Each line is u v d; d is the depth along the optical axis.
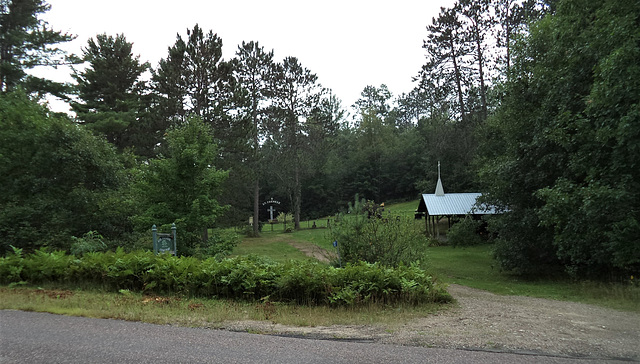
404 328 5.56
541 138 14.03
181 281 7.88
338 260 10.88
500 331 5.49
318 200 66.81
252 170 30.41
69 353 4.13
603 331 5.79
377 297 7.52
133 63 31.67
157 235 10.72
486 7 35.88
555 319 6.67
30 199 13.30
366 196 67.38
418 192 66.25
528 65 16.69
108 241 13.86
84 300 6.79
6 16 25.55
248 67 36.97
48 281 8.50
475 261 20.61
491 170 17.12
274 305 7.08
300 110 41.00
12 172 13.75
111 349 4.27
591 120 11.56
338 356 4.18
